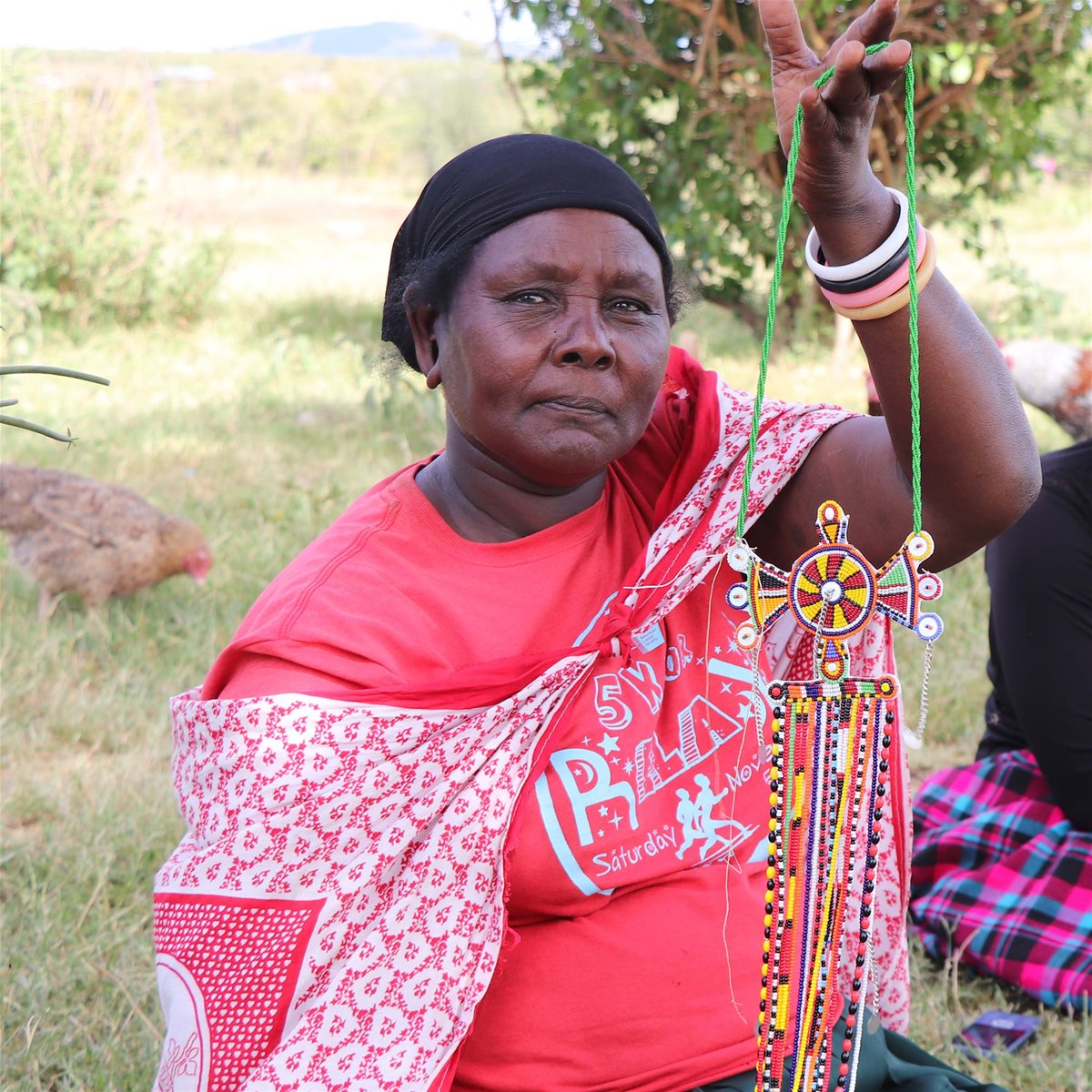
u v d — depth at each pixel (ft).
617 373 5.27
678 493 5.78
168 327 35.29
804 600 4.79
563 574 5.72
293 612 5.64
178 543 16.96
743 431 5.76
